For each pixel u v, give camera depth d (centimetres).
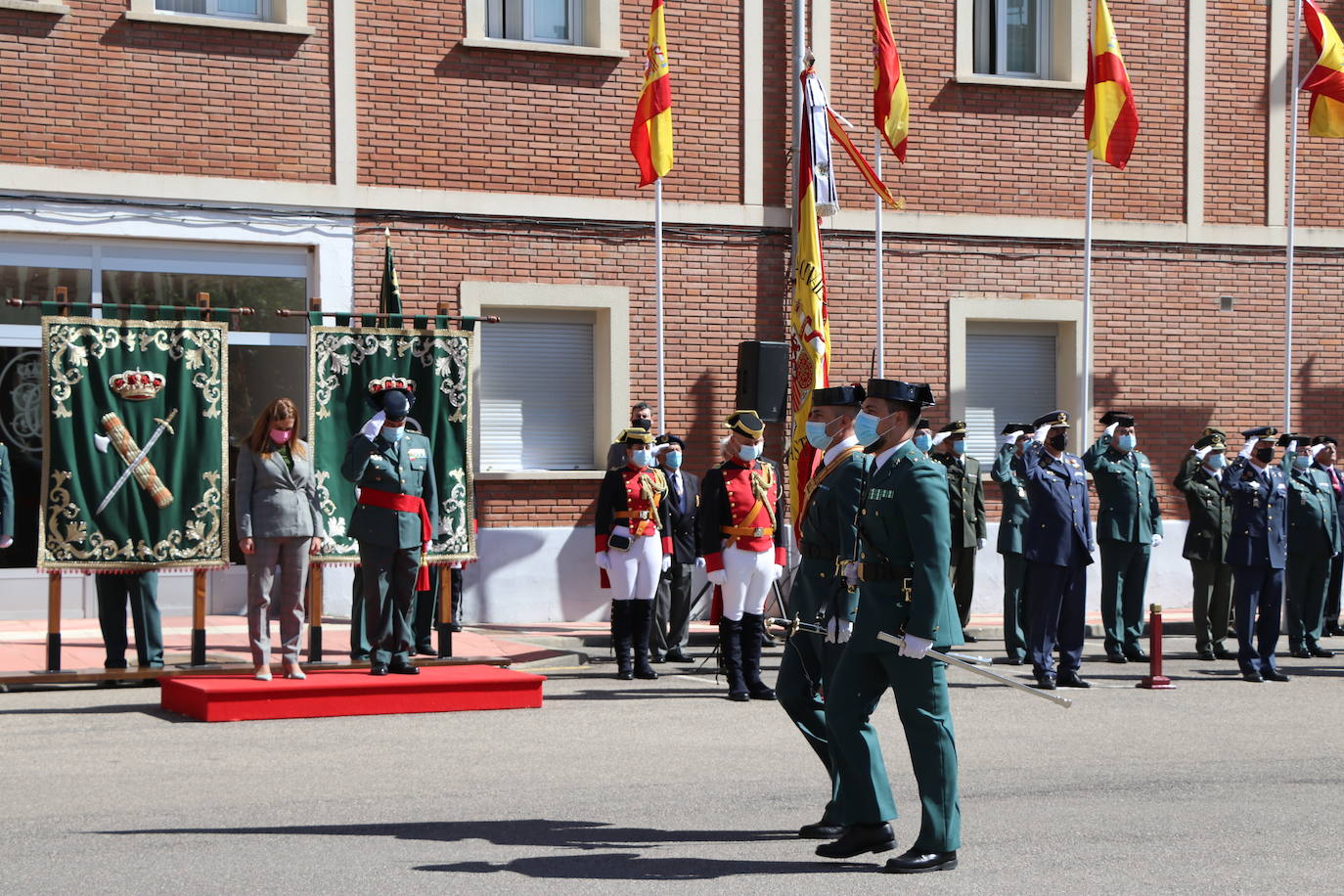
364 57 1532
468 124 1567
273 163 1502
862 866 664
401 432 1124
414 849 681
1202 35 1822
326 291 1516
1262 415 1844
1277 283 1847
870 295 1702
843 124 1639
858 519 691
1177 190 1817
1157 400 1805
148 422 1125
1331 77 1719
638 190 1623
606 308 1609
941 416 1728
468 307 1560
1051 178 1773
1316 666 1406
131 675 1111
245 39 1491
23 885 612
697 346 1647
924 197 1725
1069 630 1253
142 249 1468
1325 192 1858
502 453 1595
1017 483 1441
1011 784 848
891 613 670
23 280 1434
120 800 775
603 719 1048
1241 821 761
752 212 1664
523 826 730
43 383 1100
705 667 1348
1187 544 1470
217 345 1148
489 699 1090
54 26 1427
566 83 1603
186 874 631
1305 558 1474
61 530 1102
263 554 1067
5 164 1406
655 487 1264
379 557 1114
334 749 922
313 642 1174
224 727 994
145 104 1456
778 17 1681
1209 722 1073
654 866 659
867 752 679
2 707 1060
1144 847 703
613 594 1268
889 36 1620
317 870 643
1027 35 1797
